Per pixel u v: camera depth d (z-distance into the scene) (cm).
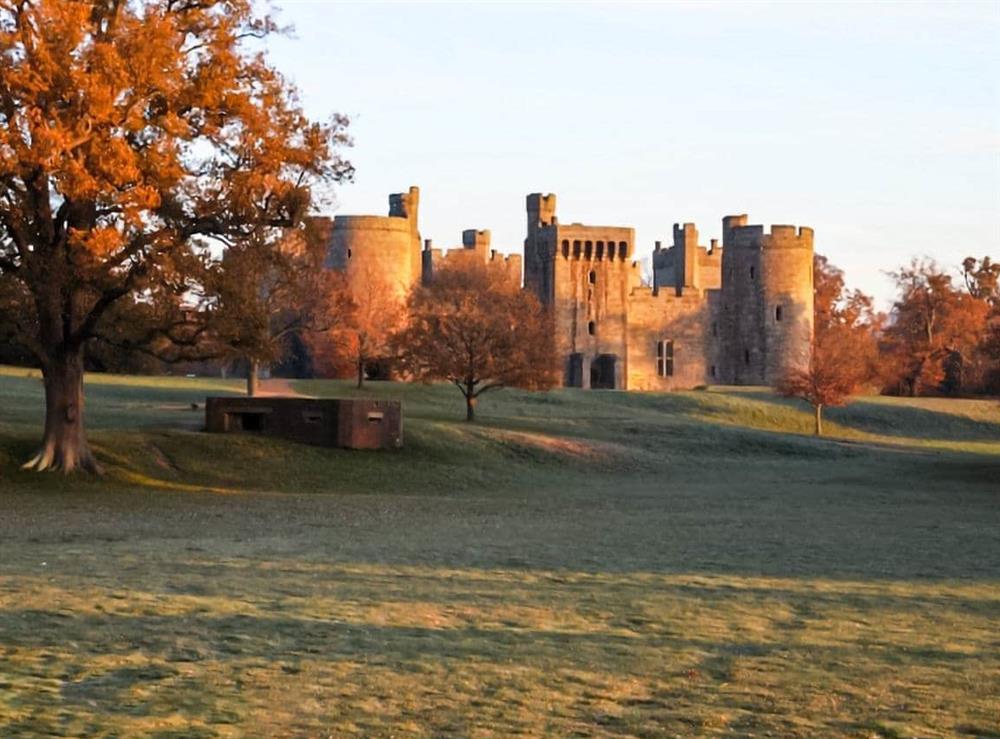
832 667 1728
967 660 1775
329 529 3578
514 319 9300
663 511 4562
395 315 11925
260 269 5072
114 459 5759
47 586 2275
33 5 4344
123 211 4625
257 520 3875
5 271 4906
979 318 15850
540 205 17375
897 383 15888
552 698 1559
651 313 16925
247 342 5238
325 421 6700
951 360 16112
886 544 3247
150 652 1761
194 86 4678
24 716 1441
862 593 2342
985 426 12431
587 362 16688
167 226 4881
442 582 2422
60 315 5100
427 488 6178
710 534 3519
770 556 2939
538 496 5691
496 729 1428
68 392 5222
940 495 5712
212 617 2005
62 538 3203
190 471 5922
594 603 2194
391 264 15338
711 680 1655
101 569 2533
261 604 2130
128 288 4875
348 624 1975
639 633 1941
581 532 3562
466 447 7294
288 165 4928
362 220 15188
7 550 2894
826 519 4153
